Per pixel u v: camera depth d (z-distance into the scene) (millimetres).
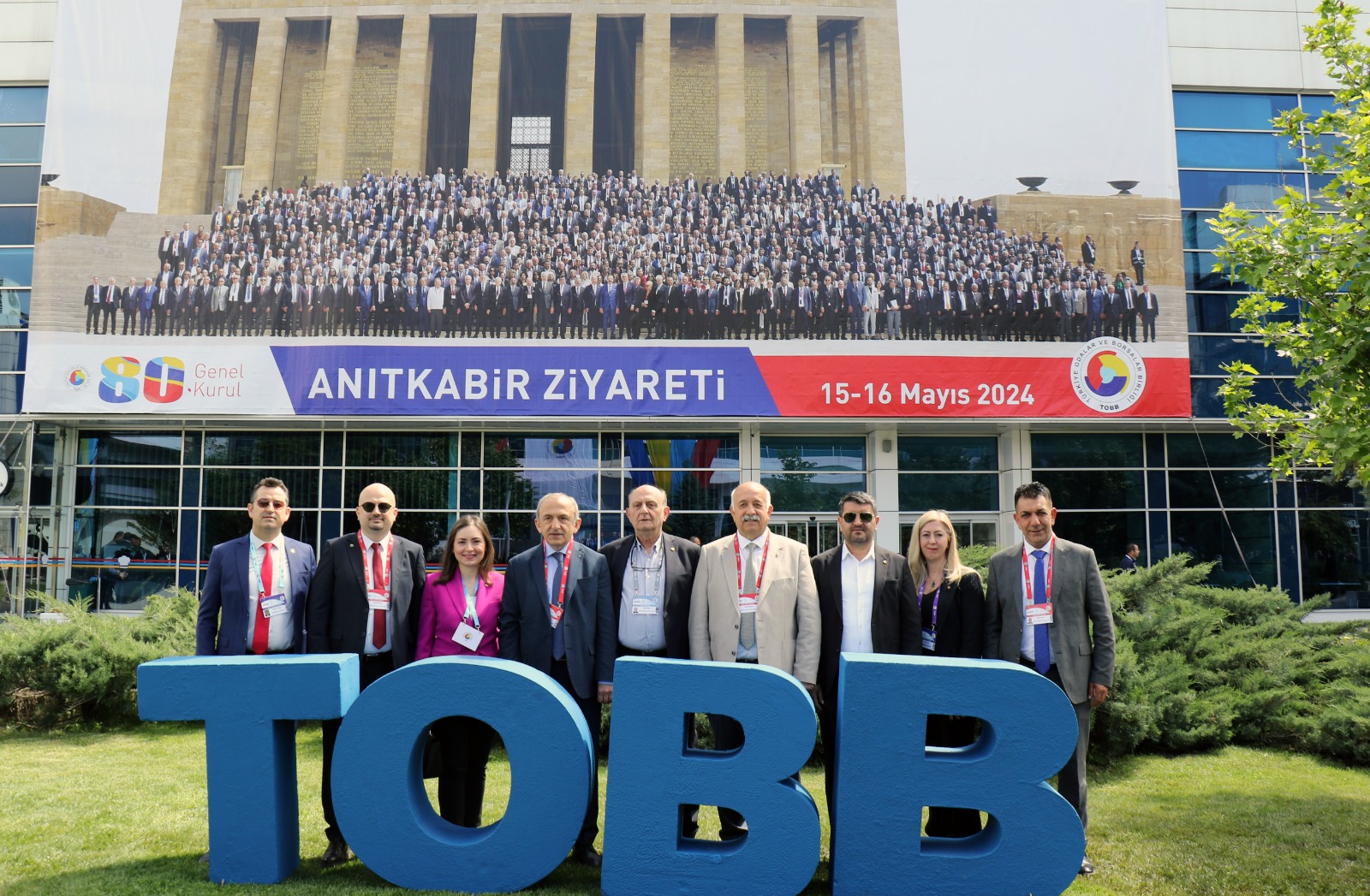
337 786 3471
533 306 13828
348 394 13586
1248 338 14664
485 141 14375
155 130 14266
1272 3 15531
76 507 14406
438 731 3910
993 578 4219
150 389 13617
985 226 14156
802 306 13891
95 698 7371
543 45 14633
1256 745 6621
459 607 4066
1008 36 14523
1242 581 14453
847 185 14250
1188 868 3963
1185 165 15234
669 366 13734
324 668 3521
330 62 14602
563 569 4062
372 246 13977
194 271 13922
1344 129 5867
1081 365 13836
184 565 14328
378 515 4066
